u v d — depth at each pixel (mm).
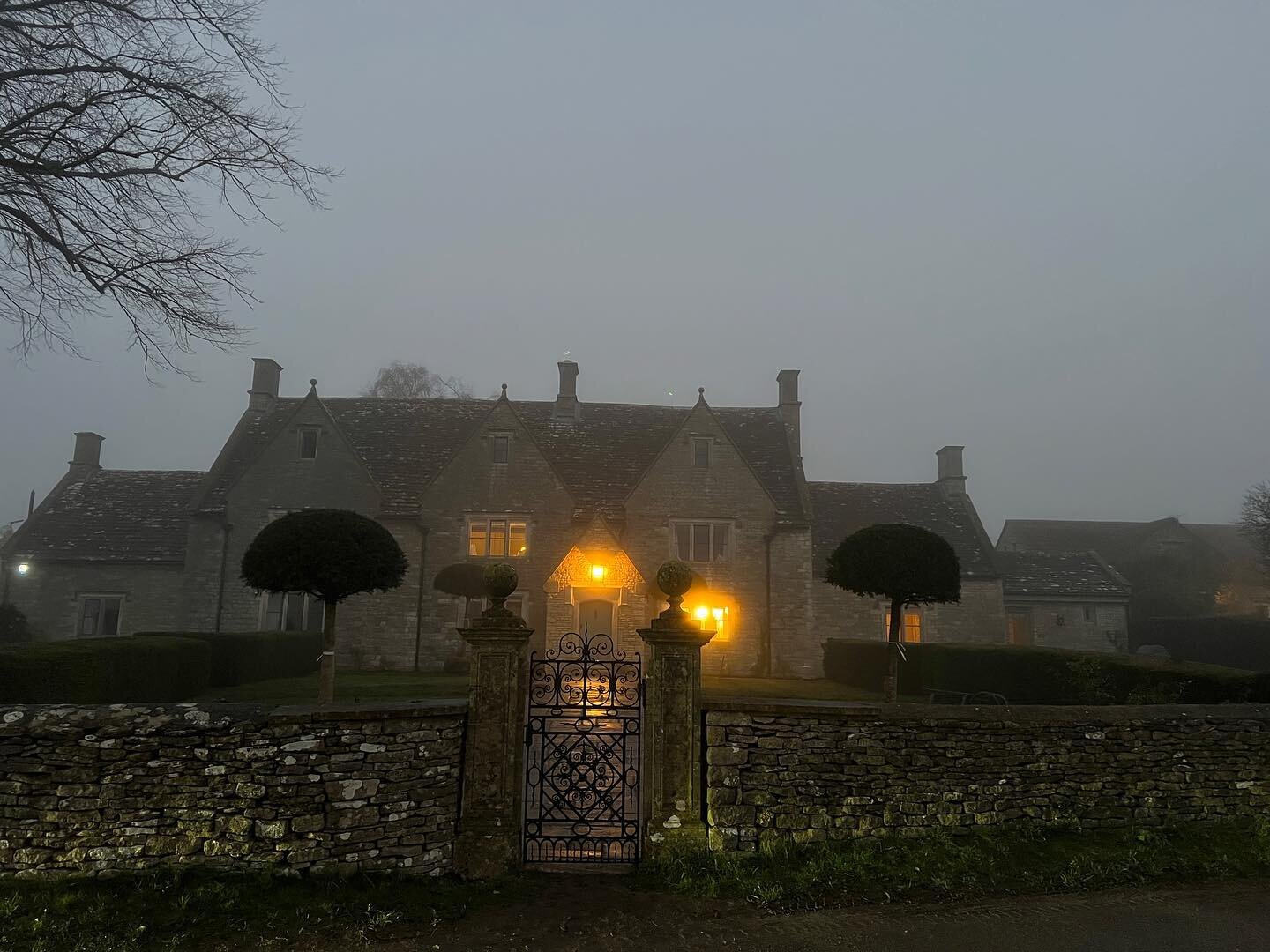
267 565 11492
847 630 27453
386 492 25531
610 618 23359
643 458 28094
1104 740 7070
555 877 6227
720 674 24469
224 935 5008
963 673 16484
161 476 29781
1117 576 31641
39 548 26328
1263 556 31812
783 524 25484
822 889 5961
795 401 29906
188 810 5672
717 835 6461
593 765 6793
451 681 18453
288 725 5898
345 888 5656
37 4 11047
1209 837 6812
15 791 5543
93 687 10391
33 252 11742
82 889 5383
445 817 6227
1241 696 9289
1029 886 6070
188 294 12859
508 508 25188
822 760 6691
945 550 13875
